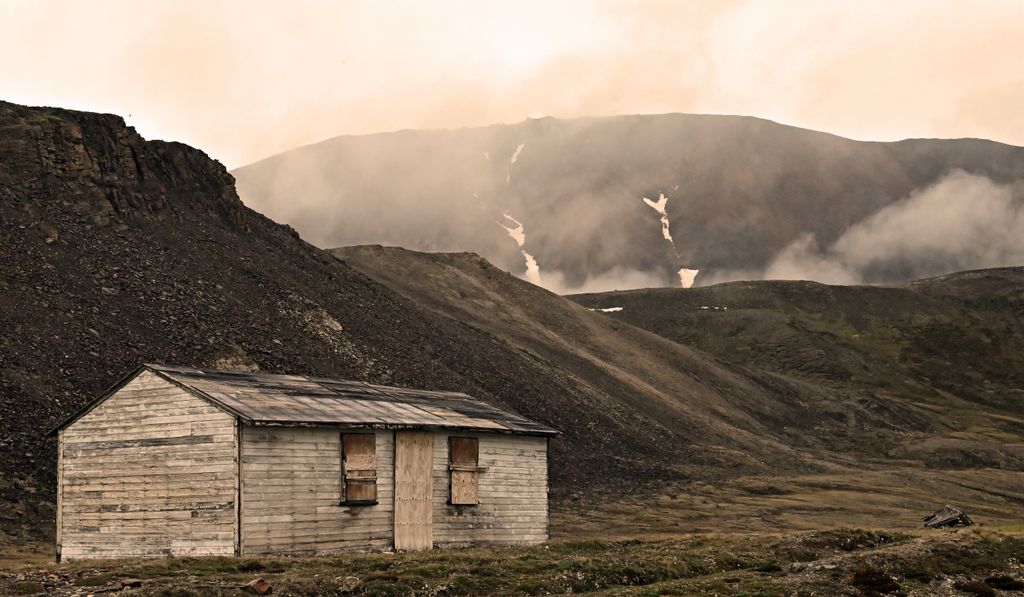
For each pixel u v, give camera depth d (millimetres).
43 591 27516
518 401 113312
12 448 58312
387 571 32156
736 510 94438
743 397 191125
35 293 76438
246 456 35875
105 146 102125
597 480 100438
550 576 33312
